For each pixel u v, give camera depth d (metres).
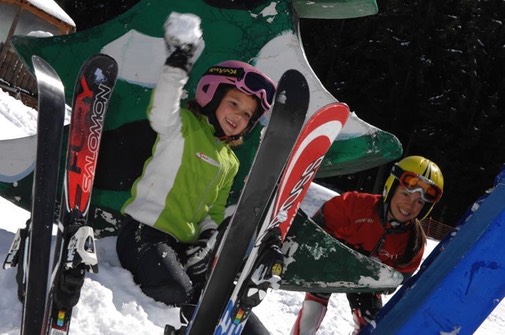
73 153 2.90
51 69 3.04
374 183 25.20
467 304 2.27
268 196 2.65
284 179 2.80
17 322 2.54
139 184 3.20
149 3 4.36
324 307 4.02
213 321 2.54
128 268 3.11
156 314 2.95
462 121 22.66
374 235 3.95
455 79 23.03
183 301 2.97
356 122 4.49
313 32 27.45
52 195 2.67
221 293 2.55
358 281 3.89
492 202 2.33
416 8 24.34
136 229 3.16
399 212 3.83
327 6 4.71
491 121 22.92
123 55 4.28
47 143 2.77
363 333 3.15
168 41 2.88
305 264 3.92
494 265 2.25
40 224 2.56
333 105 2.90
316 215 4.11
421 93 24.47
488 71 23.69
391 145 4.46
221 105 3.23
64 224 2.72
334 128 2.94
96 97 3.06
